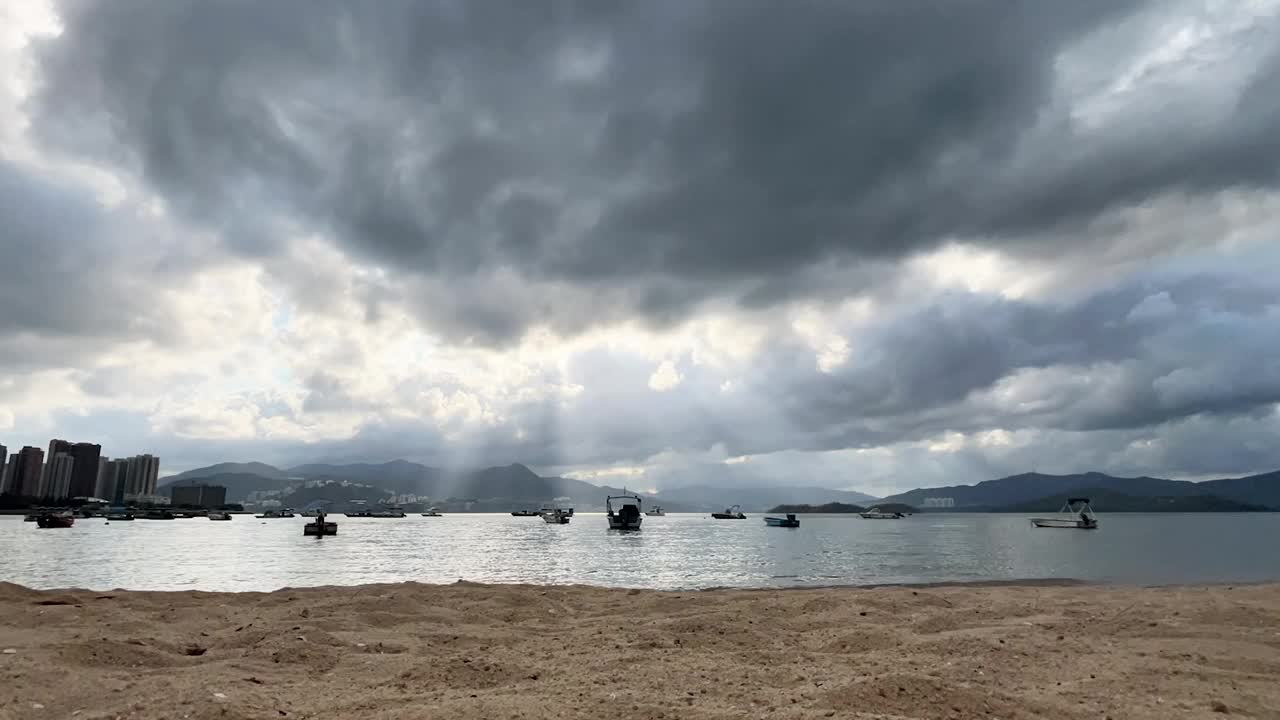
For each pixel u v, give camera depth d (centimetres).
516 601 2239
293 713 938
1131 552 7250
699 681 1109
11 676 1074
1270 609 1764
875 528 18450
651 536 12888
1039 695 1045
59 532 13600
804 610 1998
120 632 1599
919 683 1029
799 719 861
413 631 1680
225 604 2194
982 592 2592
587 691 1025
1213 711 970
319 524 12594
